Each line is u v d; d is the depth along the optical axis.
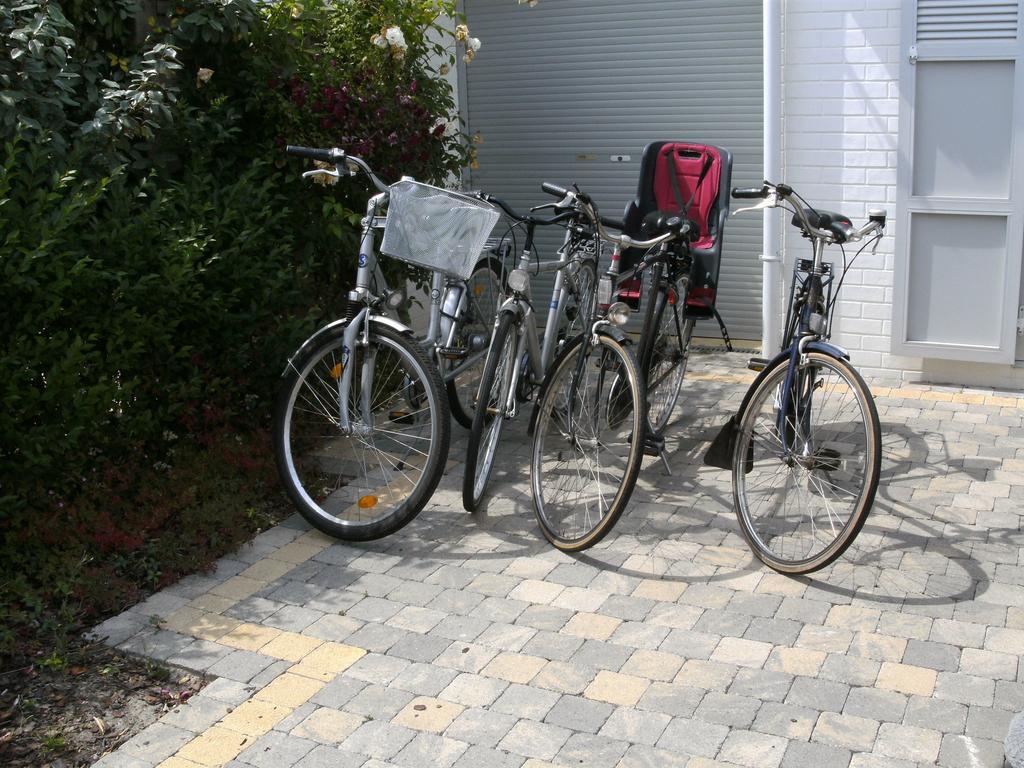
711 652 3.50
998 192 5.71
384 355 5.01
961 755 2.94
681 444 5.40
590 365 4.38
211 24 5.24
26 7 4.57
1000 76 5.58
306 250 5.62
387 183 5.77
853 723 3.10
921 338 6.04
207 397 4.97
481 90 7.93
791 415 4.06
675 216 4.82
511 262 5.96
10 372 3.95
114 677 3.48
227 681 3.43
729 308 7.47
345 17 6.00
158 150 5.25
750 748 3.01
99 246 4.49
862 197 6.01
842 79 5.91
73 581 3.90
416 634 3.68
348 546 4.38
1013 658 3.39
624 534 4.39
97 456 4.48
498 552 4.29
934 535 4.27
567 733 3.11
